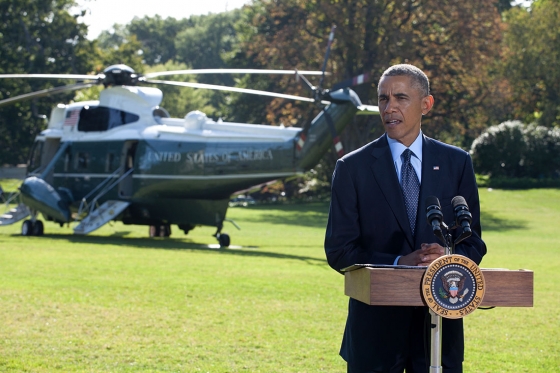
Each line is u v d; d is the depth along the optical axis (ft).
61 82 281.33
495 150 249.96
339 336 40.55
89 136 113.09
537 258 90.43
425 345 18.63
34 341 37.50
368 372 19.45
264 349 37.27
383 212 19.90
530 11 298.97
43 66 279.49
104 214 107.04
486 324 44.93
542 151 248.32
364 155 20.33
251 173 96.89
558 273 73.67
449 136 255.50
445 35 209.67
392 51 202.69
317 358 35.63
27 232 113.09
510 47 272.10
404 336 19.36
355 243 20.10
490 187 242.99
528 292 17.08
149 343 37.93
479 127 230.89
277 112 220.23
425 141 20.35
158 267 67.77
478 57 207.10
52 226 140.46
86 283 56.03
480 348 38.70
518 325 44.73
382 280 16.67
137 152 106.63
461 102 217.36
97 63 302.45
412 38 198.18
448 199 19.88
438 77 203.51
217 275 63.31
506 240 125.29
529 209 195.62
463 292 16.44
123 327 41.39
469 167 20.36
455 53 206.59
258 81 260.01
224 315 45.60
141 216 109.60
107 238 111.24
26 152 288.51
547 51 270.67
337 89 88.89
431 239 19.65
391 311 19.40
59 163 116.78
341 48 205.26
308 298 52.49
